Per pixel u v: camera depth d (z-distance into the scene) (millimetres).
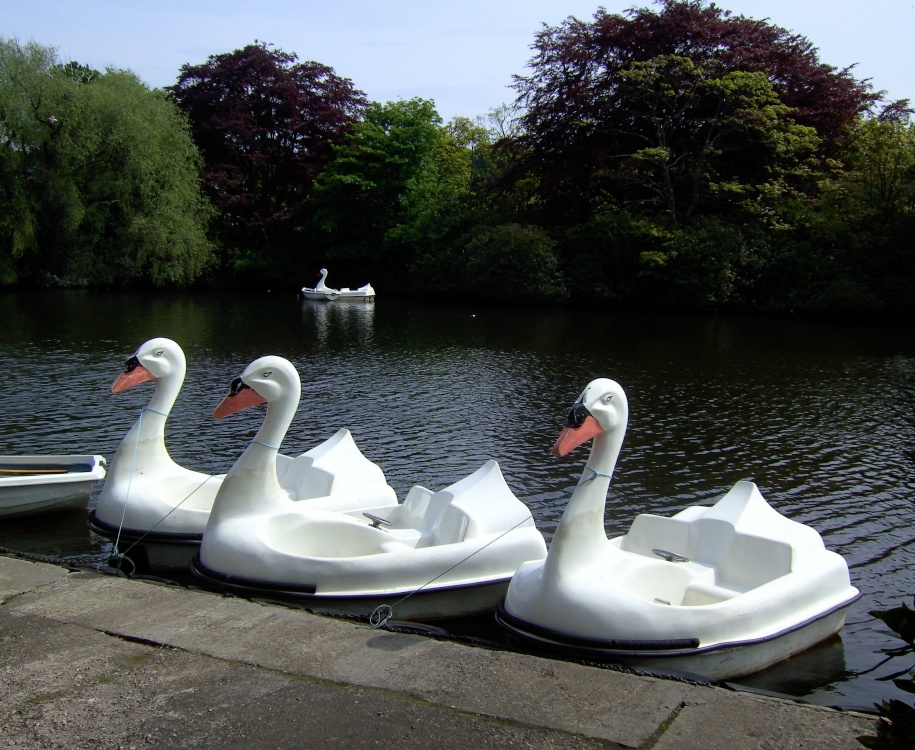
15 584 5891
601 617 6059
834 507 11320
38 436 13922
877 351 26484
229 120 54062
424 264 49500
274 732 4023
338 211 53500
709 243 39094
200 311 36500
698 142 42250
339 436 9555
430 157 54531
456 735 3998
